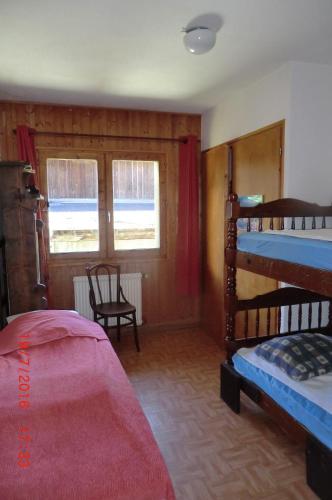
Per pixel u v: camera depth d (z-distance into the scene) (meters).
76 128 3.55
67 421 1.43
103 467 1.18
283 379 1.97
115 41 2.16
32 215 2.61
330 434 1.62
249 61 2.48
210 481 1.82
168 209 3.93
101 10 1.81
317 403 1.72
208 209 3.82
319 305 2.62
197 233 3.92
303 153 2.57
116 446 1.29
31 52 2.31
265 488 1.78
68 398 1.59
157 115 3.78
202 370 3.09
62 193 3.61
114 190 3.76
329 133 2.61
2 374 1.83
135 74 2.71
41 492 1.08
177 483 1.81
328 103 2.59
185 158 3.84
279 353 2.06
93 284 3.67
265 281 2.98
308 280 1.72
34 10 1.80
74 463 1.20
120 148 3.70
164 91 3.12
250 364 2.25
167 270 4.01
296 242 1.81
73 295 3.71
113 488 1.10
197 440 2.15
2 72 2.66
